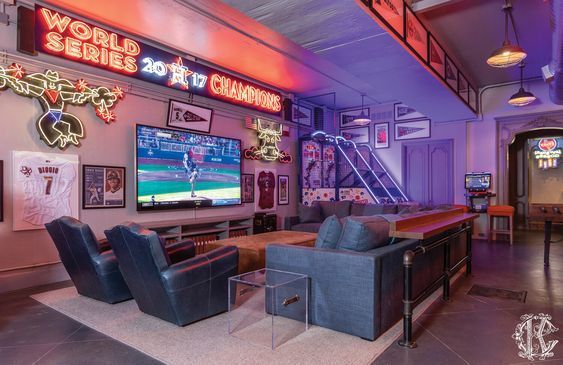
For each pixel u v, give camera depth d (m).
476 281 4.41
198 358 2.42
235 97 6.81
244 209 7.24
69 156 4.55
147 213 5.47
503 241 7.69
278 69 6.81
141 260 2.91
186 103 5.95
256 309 3.38
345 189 9.17
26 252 4.23
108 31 4.84
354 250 2.87
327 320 2.88
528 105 7.92
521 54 4.15
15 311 3.38
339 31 3.70
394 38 3.91
